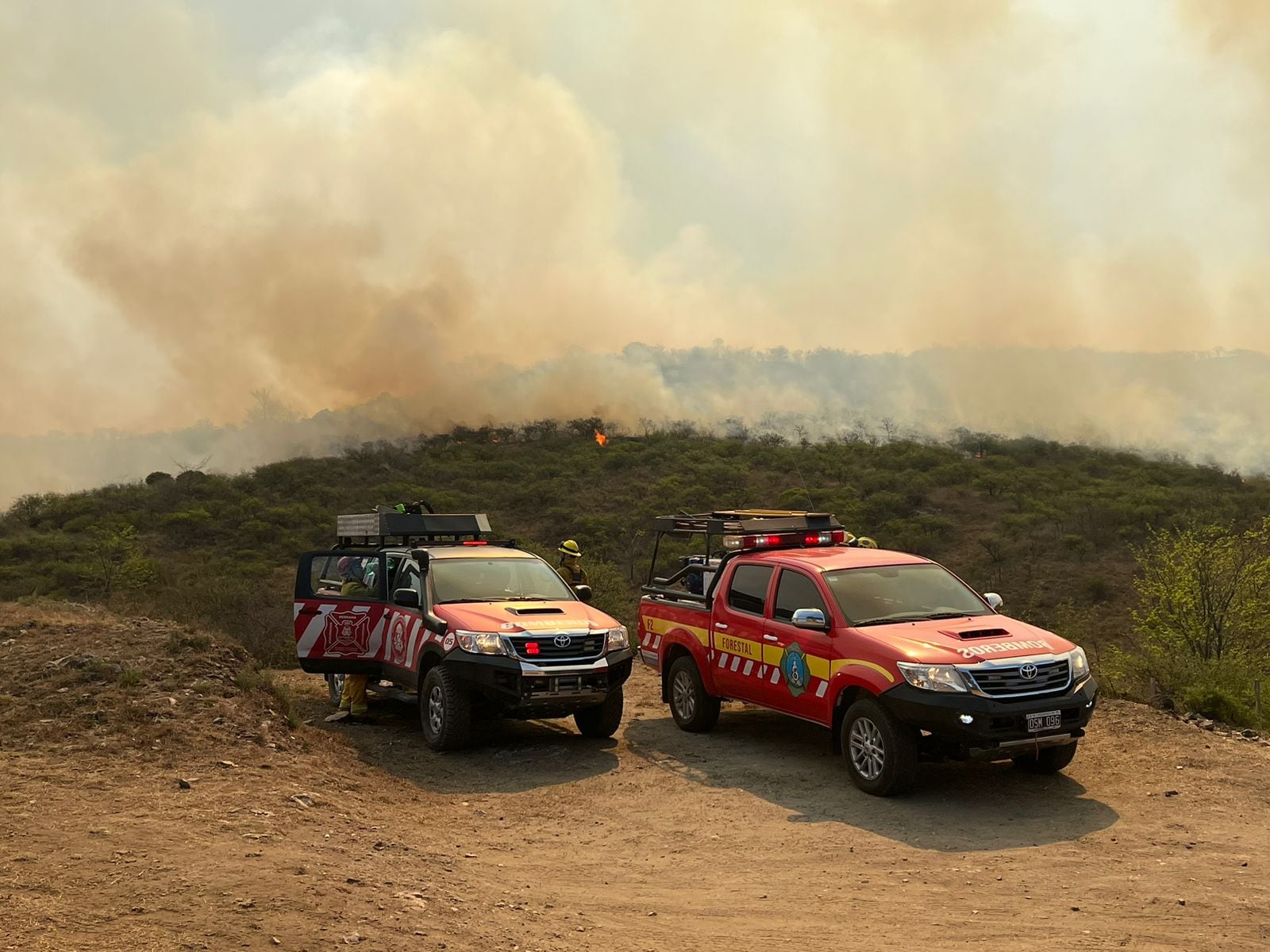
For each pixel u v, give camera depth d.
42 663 9.56
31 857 5.09
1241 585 22.45
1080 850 6.26
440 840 6.58
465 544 11.00
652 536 53.16
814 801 7.53
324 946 4.12
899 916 5.21
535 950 4.49
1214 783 7.56
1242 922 4.99
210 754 7.61
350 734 10.05
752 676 9.04
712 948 4.71
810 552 9.32
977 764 8.41
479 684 8.98
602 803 7.71
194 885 4.71
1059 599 43.97
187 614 18.06
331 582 10.75
